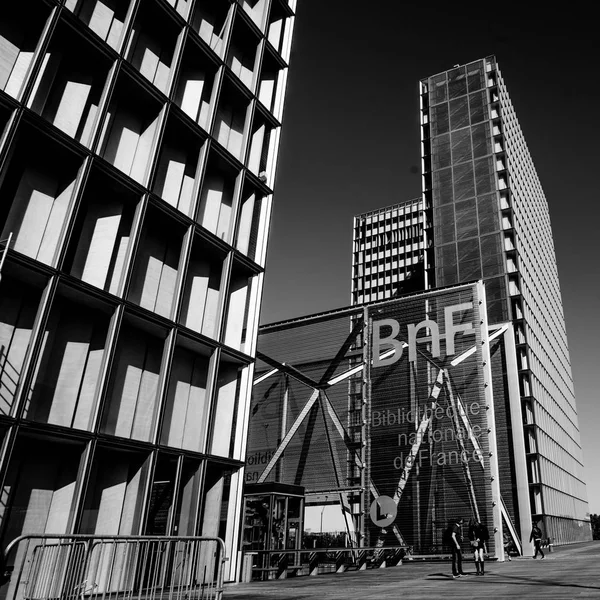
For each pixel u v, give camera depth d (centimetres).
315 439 4150
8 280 1305
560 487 6334
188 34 1916
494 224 6122
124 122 1703
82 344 1435
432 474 3381
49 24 1411
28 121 1314
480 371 3338
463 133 6844
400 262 10938
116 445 1380
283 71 2527
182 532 1584
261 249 2156
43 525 1274
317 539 4275
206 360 1883
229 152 2055
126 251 1539
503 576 1741
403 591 1345
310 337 4475
